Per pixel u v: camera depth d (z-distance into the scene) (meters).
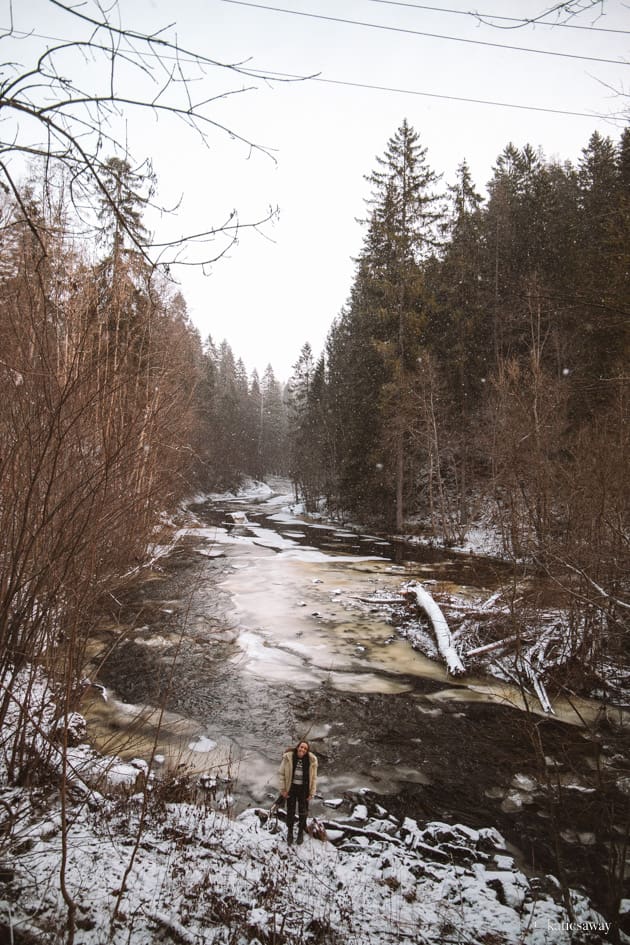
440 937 4.24
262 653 12.03
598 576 9.10
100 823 4.98
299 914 4.23
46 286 3.28
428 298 30.47
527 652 11.52
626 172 15.00
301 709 9.45
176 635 12.69
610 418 11.04
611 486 9.14
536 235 27.56
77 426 3.59
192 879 4.36
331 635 13.55
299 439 58.25
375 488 34.44
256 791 6.87
